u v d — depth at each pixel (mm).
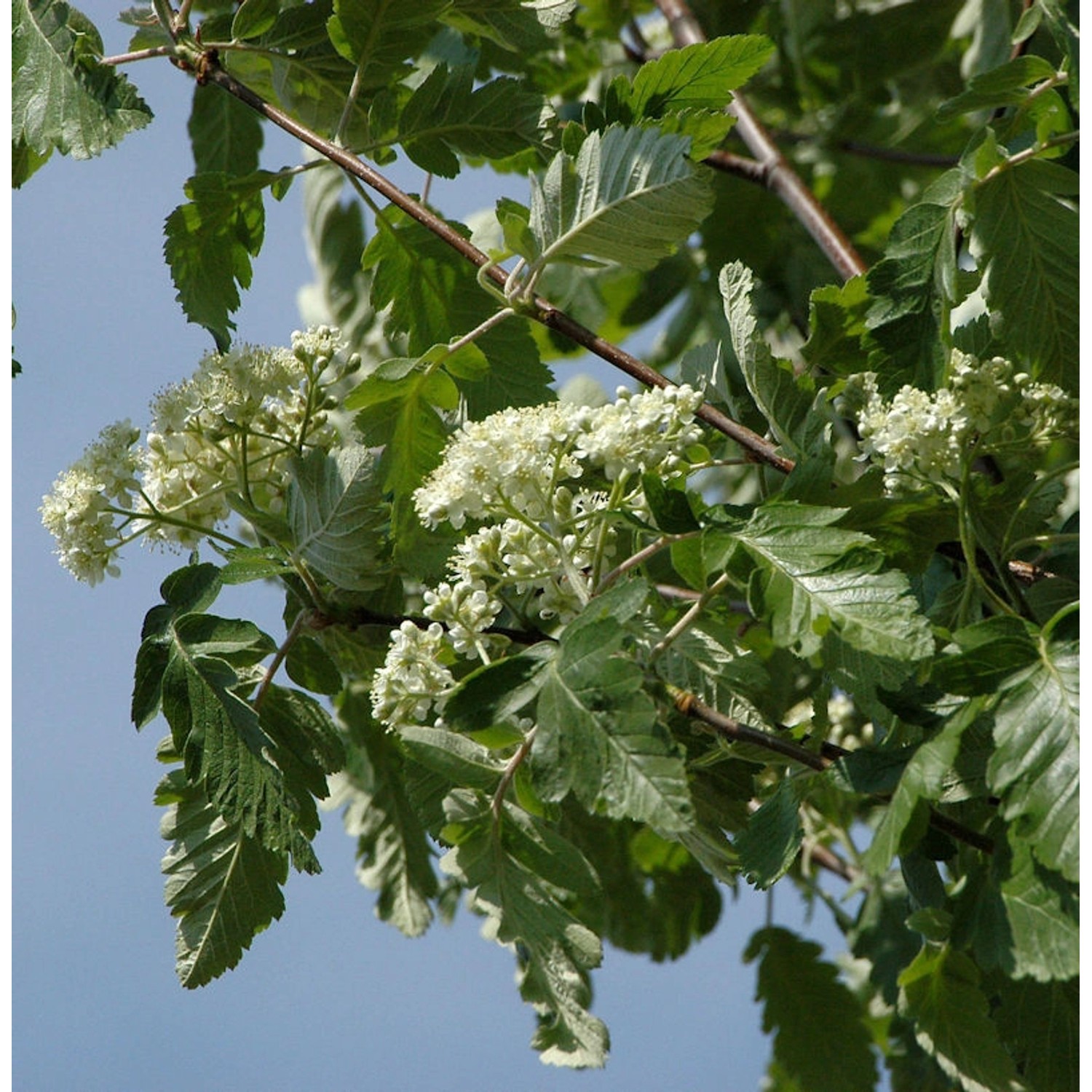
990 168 2918
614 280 5855
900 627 2367
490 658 2965
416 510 3439
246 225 3844
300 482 3355
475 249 3488
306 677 3518
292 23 3715
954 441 2768
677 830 2264
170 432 3373
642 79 3322
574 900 4914
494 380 3650
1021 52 3918
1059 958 2254
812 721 2826
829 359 3379
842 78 6043
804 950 4797
